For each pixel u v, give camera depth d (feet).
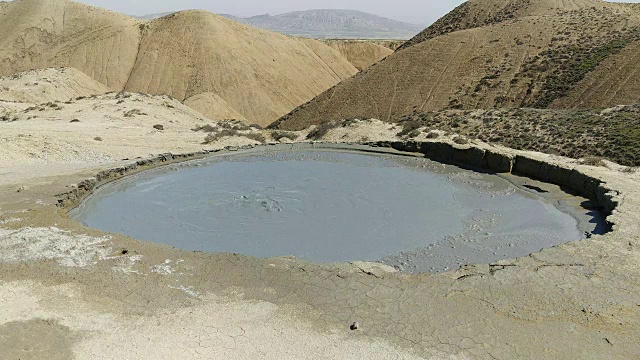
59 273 32.24
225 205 50.47
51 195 48.78
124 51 233.14
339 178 60.85
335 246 40.19
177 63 227.61
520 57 151.43
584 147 75.10
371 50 317.22
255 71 231.71
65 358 24.08
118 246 36.65
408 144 74.33
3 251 35.40
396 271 32.37
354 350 24.59
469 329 26.02
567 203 49.57
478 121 102.73
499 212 48.16
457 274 31.71
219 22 253.03
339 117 158.81
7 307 28.25
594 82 123.65
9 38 239.09
